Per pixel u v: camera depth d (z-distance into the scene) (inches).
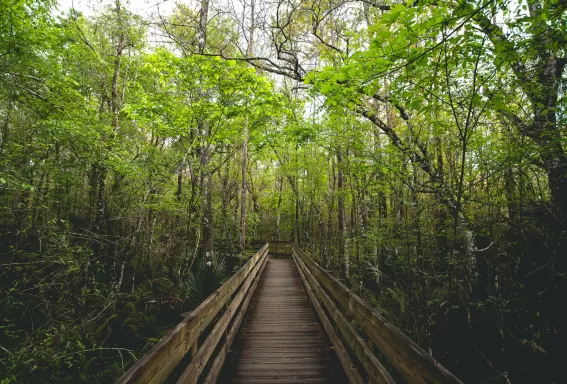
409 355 68.2
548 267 145.5
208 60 272.5
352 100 219.8
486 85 145.2
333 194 546.9
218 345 156.9
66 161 317.1
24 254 225.9
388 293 290.2
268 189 1083.3
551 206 157.6
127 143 420.8
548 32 121.4
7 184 206.8
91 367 196.2
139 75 493.7
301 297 312.5
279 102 332.8
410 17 114.9
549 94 142.9
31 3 262.1
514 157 156.1
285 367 148.4
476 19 112.1
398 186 255.8
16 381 162.7
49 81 291.1
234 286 188.5
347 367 126.3
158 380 66.2
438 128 191.0
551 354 131.0
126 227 416.2
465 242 184.9
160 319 272.1
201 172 363.9
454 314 180.5
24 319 215.0
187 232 366.3
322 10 249.9
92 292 277.4
